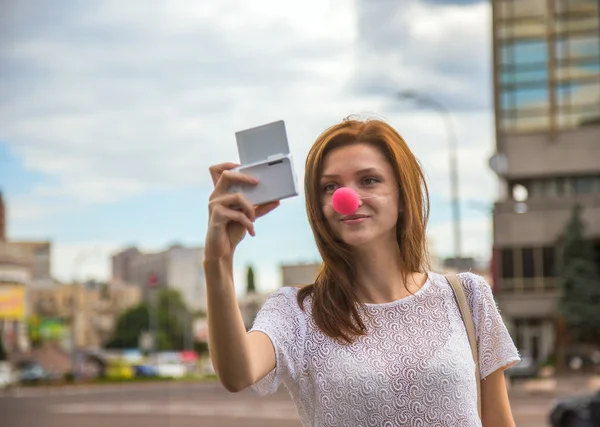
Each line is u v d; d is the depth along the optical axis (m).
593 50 48.81
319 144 2.40
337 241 2.40
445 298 2.40
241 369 2.08
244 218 2.01
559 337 45.69
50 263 158.00
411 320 2.35
